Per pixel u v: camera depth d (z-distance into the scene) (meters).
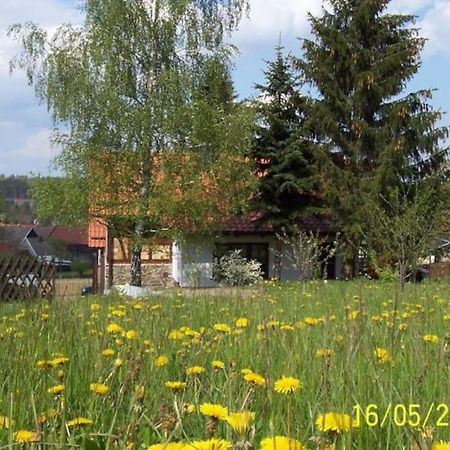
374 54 27.94
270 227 28.84
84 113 23.41
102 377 3.10
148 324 5.09
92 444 2.10
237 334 4.29
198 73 24.55
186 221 24.61
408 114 27.27
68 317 4.57
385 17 28.30
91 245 31.48
